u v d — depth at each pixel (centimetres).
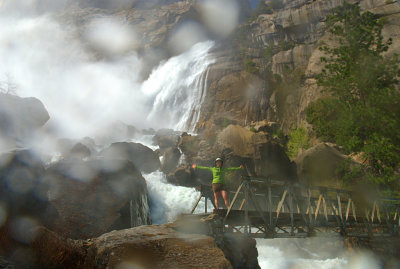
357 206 1667
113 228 1422
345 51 2778
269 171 2978
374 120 2303
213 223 821
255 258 909
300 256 2058
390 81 2622
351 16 2920
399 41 4481
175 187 2817
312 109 3006
